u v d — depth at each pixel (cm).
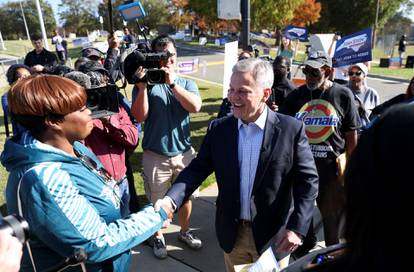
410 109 66
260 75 187
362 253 68
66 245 133
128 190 268
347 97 282
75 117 145
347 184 71
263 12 2514
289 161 194
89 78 203
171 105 298
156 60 271
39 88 138
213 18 2834
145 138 309
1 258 96
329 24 4112
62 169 138
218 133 208
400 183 62
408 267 62
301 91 305
